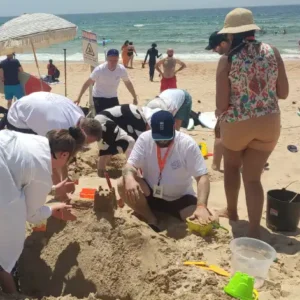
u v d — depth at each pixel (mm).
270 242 4609
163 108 6238
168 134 4477
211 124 9789
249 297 3385
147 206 4812
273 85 4344
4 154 3252
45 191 3422
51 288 3947
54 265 4043
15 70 10664
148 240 3965
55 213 3875
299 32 52500
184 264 3850
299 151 7871
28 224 4492
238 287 3389
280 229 4879
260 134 4355
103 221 4082
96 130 4797
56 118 4918
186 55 34094
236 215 5070
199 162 4656
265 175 6664
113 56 8047
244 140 4441
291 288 3646
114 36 58000
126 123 5938
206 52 36438
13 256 3449
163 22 98875
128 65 25594
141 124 5992
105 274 3812
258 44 4328
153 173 4836
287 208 4781
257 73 4266
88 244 4027
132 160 4789
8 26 8078
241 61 4266
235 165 4824
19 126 5016
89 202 4250
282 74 4410
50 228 4281
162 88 11984
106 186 5977
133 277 3734
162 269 3764
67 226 4203
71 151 3473
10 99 10867
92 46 9023
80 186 5969
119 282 3758
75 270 3930
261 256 3965
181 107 6613
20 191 3338
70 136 3479
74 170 6523
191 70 21891
